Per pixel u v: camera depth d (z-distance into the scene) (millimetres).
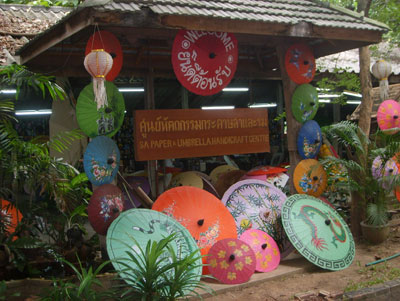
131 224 5184
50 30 5664
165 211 5785
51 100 8742
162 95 10000
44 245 5512
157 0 5324
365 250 6957
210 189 7414
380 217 7121
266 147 7602
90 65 5035
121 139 10078
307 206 6609
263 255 5984
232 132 7242
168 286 4574
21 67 5387
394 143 7223
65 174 6043
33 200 6629
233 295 5211
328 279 5727
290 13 6367
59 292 4500
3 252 5266
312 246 6109
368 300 5195
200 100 10453
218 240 5895
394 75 10422
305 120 7234
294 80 7094
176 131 6730
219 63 6172
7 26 9031
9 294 5008
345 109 12430
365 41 7016
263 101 11086
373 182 7309
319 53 7945
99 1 4770
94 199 5395
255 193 6680
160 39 7625
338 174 8195
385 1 9914
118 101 5691
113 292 4555
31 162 5730
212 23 5492
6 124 5617
